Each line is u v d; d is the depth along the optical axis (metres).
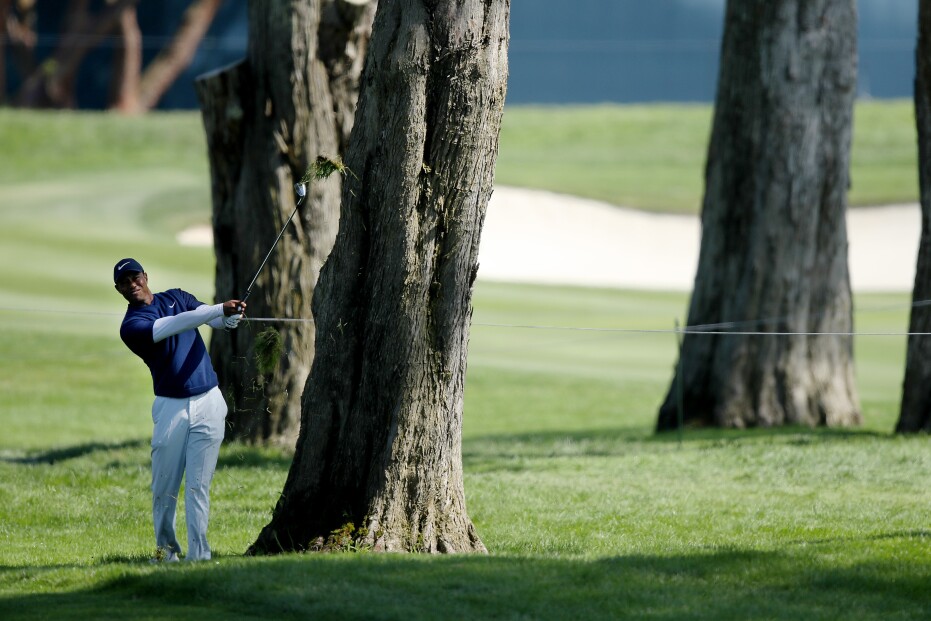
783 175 59.84
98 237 125.12
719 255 60.66
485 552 27.81
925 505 35.56
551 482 41.09
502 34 27.03
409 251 26.66
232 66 49.12
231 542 31.75
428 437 27.12
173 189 152.38
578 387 81.06
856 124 196.88
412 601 22.00
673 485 40.47
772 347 59.50
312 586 22.89
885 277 129.88
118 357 85.69
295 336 48.47
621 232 144.75
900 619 21.72
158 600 23.11
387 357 26.88
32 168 162.00
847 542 28.33
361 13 49.25
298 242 48.88
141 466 44.91
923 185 52.38
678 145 189.00
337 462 27.34
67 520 35.78
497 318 101.62
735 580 24.28
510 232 141.62
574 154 182.62
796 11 59.31
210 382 27.30
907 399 52.56
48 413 67.69
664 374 86.50
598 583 23.58
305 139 49.19
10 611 22.17
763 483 40.62
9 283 103.81
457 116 26.58
